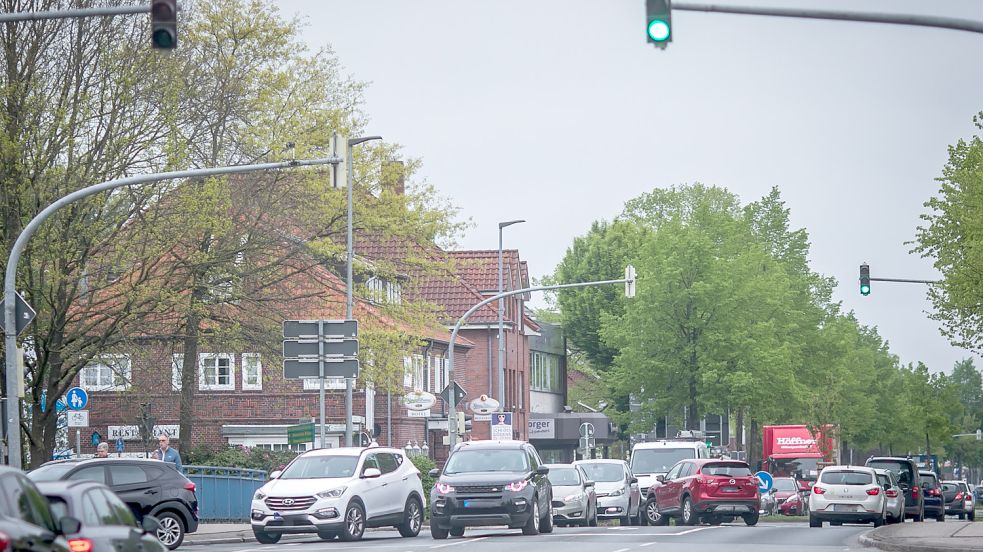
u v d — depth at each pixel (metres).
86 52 58.31
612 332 112.69
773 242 132.38
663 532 53.97
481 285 124.44
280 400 92.44
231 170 42.31
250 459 70.00
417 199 74.81
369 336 72.56
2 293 54.38
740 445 154.25
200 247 64.06
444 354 112.25
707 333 106.88
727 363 107.12
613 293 155.50
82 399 62.59
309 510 48.72
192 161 62.81
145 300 57.62
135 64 58.88
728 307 107.19
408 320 74.81
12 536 17.67
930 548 41.22
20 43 57.28
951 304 76.38
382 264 75.06
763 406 107.81
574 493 66.12
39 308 55.00
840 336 120.44
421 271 77.50
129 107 58.16
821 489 64.12
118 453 78.50
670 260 108.25
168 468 45.12
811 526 64.62
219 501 63.06
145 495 44.09
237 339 68.62
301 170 68.81
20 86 55.88
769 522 80.12
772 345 108.06
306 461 51.75
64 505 21.95
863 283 73.00
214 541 51.84
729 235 115.88
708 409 106.62
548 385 147.75
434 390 109.00
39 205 54.78
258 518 49.16
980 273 72.19
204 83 65.75
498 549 42.25
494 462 52.78
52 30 57.69
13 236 54.69
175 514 44.66
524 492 51.16
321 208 70.31
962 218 73.94
